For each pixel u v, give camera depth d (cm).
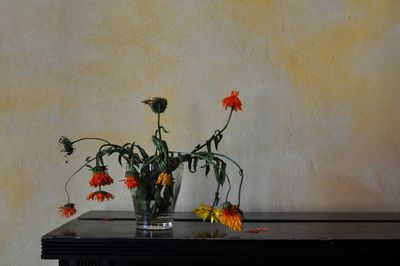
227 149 169
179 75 168
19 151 163
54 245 112
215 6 170
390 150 174
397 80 175
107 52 167
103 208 165
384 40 176
